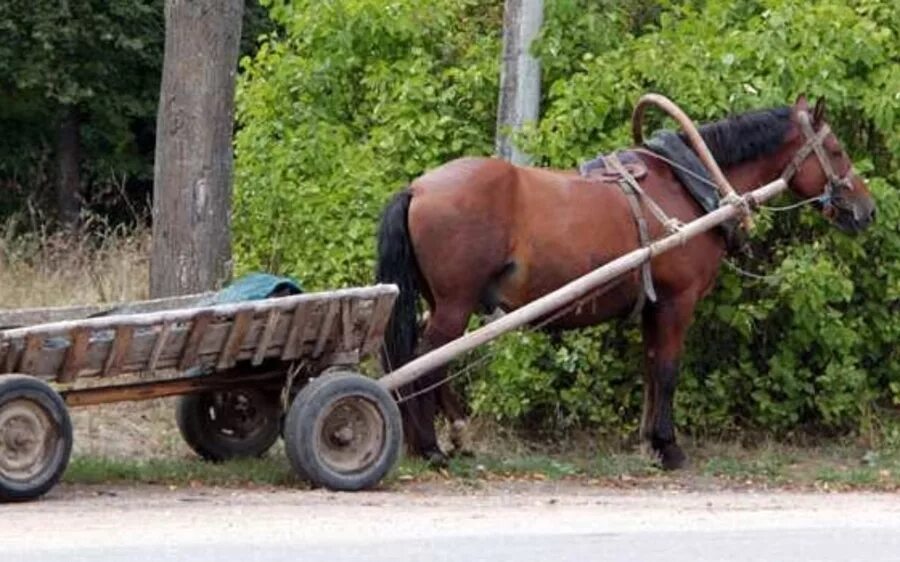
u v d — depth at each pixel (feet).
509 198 53.11
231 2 64.59
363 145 65.16
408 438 52.54
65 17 112.47
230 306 47.24
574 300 53.11
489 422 60.64
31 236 87.61
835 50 60.23
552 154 60.39
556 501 47.67
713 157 56.44
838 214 58.03
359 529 40.57
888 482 54.13
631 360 60.54
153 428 59.21
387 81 65.36
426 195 52.54
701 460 58.08
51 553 35.83
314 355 49.37
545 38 63.16
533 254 53.16
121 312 51.72
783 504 48.08
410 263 52.60
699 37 61.62
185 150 64.28
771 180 57.52
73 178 119.85
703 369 61.31
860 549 38.50
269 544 37.60
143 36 115.14
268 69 68.59
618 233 54.08
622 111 60.64
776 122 57.31
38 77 113.60
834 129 61.67
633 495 50.06
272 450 55.21
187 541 37.96
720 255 55.93
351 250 62.64
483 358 56.80
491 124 66.13
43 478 45.03
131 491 47.52
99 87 116.06
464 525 41.75
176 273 64.34
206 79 64.28
